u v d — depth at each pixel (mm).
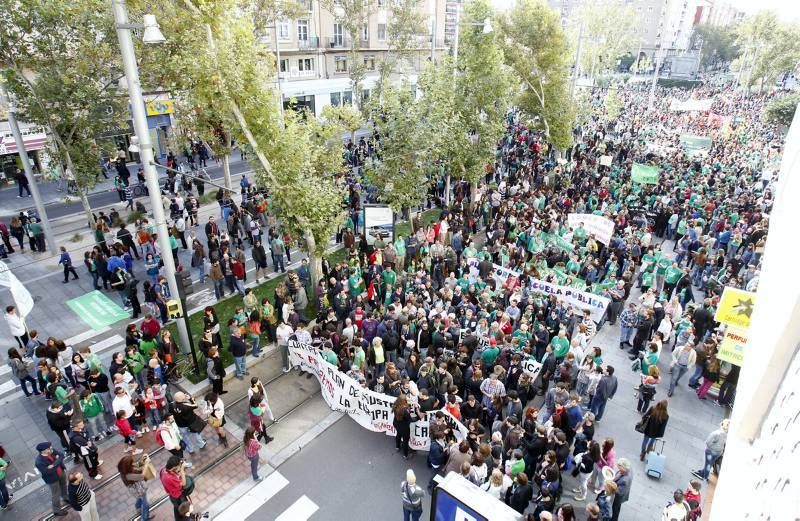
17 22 18469
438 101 22422
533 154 37781
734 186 29219
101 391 12906
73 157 21828
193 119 25031
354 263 19172
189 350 15359
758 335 5918
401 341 15391
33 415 13570
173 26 16547
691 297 18266
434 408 12422
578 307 17812
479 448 10195
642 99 76312
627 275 18234
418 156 21688
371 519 11016
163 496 11367
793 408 3350
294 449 12797
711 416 14273
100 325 14633
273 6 27984
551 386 14812
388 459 12602
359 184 28031
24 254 22797
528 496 9758
